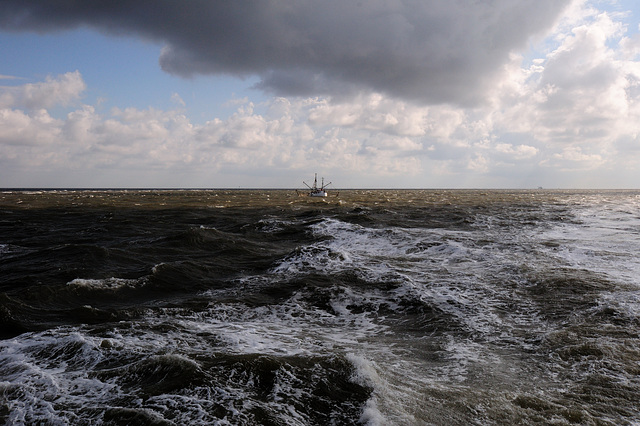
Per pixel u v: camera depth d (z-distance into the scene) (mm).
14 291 12289
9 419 5367
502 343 8938
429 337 9422
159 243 20531
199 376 6500
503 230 26422
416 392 6449
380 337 9461
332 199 73875
